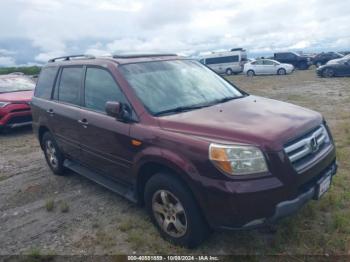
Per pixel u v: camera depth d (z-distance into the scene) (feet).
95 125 13.73
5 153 24.84
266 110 11.93
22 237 12.75
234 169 9.27
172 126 10.94
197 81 14.43
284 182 9.39
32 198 16.21
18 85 34.81
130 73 13.30
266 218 9.31
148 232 12.26
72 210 14.55
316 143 10.84
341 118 28.96
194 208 10.21
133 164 11.99
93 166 15.01
